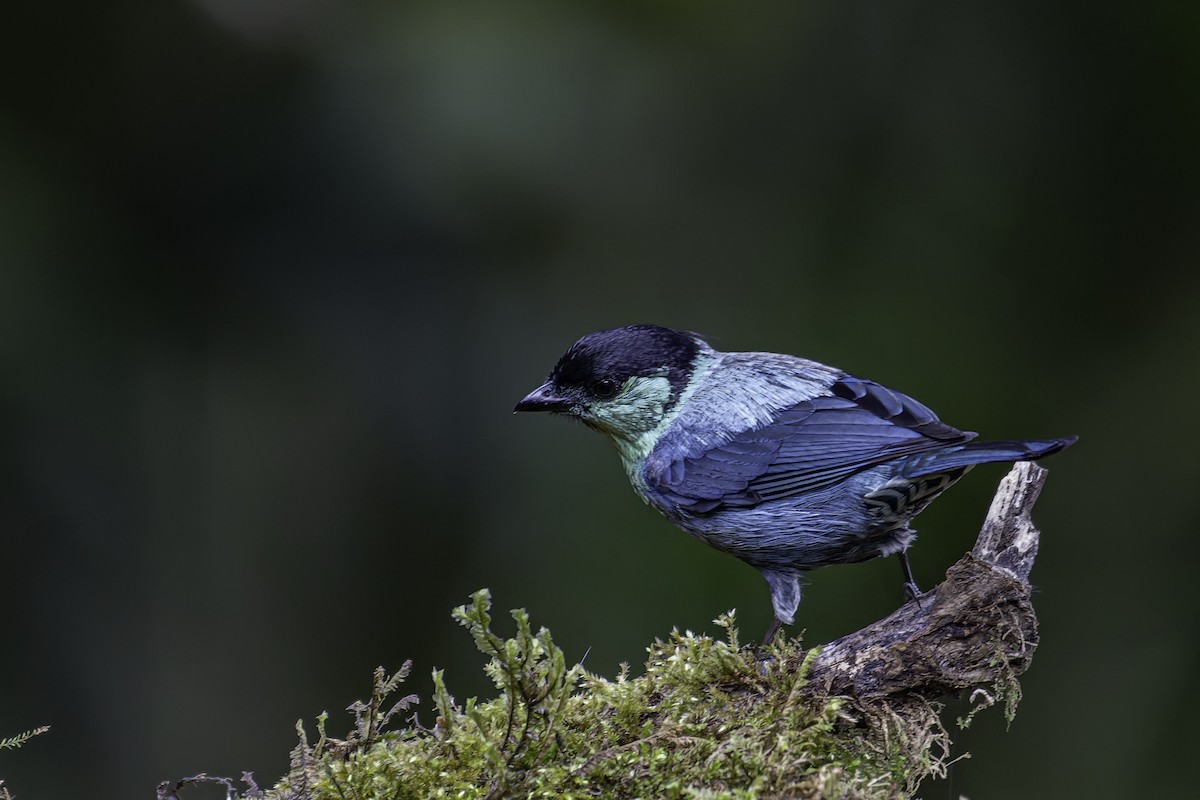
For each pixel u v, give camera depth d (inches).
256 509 538.0
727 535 331.9
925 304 519.8
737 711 226.5
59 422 492.1
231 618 523.5
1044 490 493.0
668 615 465.7
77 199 509.4
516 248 538.9
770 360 350.3
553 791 200.5
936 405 495.8
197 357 534.3
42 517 487.8
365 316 549.3
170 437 524.1
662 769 204.2
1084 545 482.3
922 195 539.8
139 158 523.2
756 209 546.0
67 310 494.9
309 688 526.3
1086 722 455.2
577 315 539.5
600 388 346.3
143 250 523.5
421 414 548.4
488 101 516.1
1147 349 510.9
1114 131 536.7
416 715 230.4
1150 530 477.4
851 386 332.5
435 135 513.3
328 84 520.7
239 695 516.1
